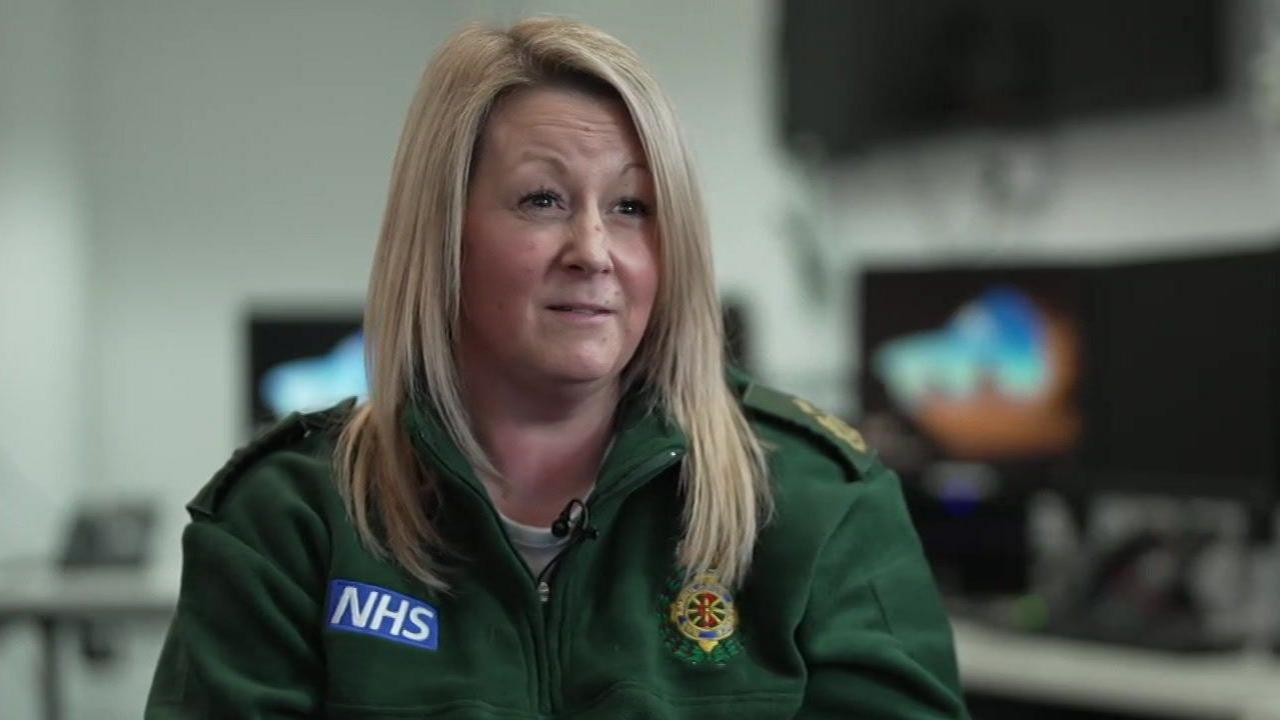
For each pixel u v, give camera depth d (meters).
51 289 4.44
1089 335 2.37
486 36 1.05
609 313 1.01
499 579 1.02
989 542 2.49
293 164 4.86
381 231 1.07
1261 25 2.56
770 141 3.63
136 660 3.96
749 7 3.68
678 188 1.04
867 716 1.04
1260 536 2.23
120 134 4.73
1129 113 2.84
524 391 1.05
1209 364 2.15
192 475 4.73
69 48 4.55
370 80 4.91
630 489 1.04
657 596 1.05
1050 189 3.03
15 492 4.34
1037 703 2.21
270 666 1.00
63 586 3.04
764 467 1.10
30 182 4.41
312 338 3.40
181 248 4.77
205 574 1.03
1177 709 1.84
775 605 1.04
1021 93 2.95
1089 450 2.37
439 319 1.04
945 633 1.11
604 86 1.03
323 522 1.04
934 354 2.58
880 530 1.11
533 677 1.01
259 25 4.84
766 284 3.67
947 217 3.26
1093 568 2.37
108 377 4.72
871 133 3.28
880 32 3.25
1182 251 2.35
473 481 1.01
